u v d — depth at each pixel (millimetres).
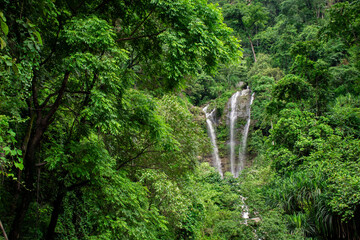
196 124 8242
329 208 7594
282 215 8266
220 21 4422
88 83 3549
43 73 3205
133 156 5965
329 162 8688
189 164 7637
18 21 2307
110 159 4066
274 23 44188
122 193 4039
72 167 3307
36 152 3525
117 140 5332
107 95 3389
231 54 4457
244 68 36344
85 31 3016
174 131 7270
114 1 4066
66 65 2975
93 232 4832
